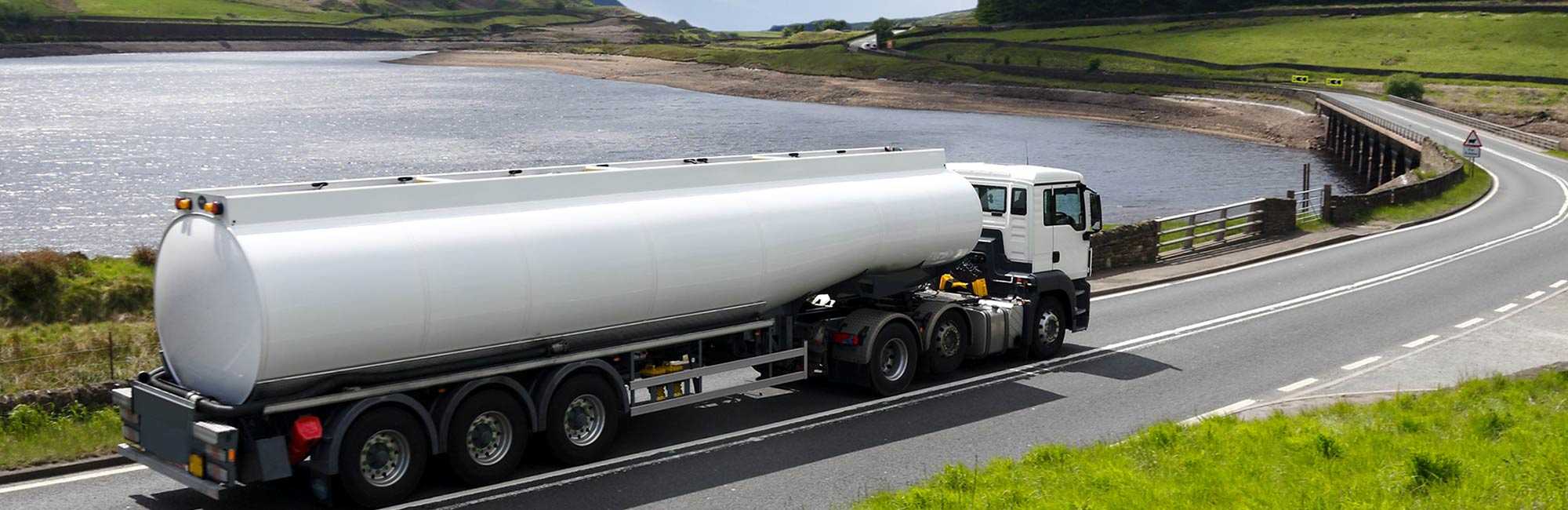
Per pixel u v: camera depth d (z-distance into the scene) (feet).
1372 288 83.35
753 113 418.10
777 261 43.83
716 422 45.29
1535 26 492.54
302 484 37.35
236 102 440.45
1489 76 399.44
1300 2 611.06
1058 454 37.96
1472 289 82.33
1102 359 58.49
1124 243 93.40
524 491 36.42
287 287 32.14
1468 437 37.83
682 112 418.31
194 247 33.91
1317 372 55.83
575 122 369.50
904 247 48.98
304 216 33.60
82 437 40.04
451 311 34.91
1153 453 37.78
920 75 513.86
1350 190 239.50
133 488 36.45
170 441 34.01
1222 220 108.27
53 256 69.72
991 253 56.65
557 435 38.24
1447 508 30.22
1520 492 31.12
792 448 41.70
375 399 34.09
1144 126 384.68
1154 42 544.21
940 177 51.93
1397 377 54.60
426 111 406.62
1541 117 326.24
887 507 32.94
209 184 219.41
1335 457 36.19
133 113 386.11
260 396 32.91
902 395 49.80
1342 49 487.20
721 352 46.26
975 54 556.10
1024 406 48.24
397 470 34.99
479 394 36.40
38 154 266.36
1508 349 61.21
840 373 48.83
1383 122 263.08
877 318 48.29
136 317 66.95
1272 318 71.41
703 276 41.34
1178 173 257.14
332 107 419.33
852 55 576.61
